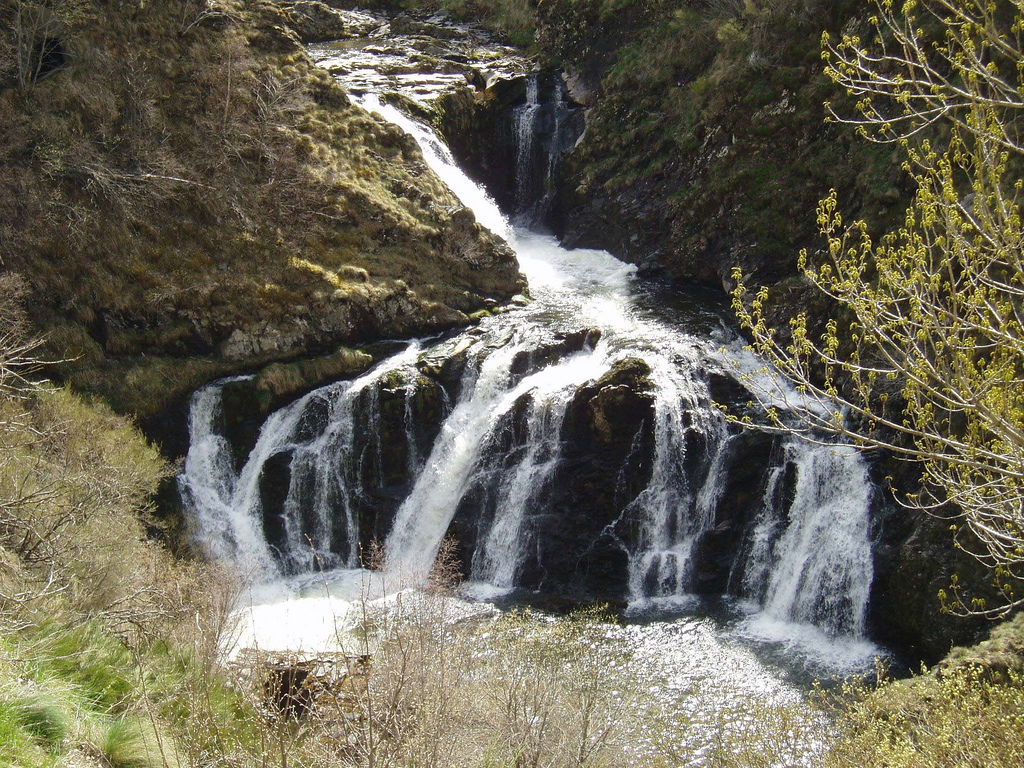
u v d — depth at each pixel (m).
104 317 25.78
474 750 12.81
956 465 10.88
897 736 13.41
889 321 10.37
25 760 9.52
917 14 27.25
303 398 25.75
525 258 33.47
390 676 12.21
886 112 27.50
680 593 22.47
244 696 12.55
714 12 34.47
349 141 31.39
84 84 28.58
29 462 18.83
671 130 33.34
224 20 31.94
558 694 16.66
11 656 11.18
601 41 37.84
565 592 22.69
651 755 16.31
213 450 25.30
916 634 19.75
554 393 24.16
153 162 28.28
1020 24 9.79
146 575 18.23
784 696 18.33
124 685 12.77
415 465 25.03
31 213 26.14
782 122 30.20
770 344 10.68
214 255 27.53
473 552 23.78
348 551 24.69
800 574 21.47
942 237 9.42
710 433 23.25
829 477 21.88
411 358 26.56
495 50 41.22
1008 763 11.62
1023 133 21.25
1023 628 16.95
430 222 30.23
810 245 28.05
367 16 46.34
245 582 22.36
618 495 23.16
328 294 27.33
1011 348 9.36
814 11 30.58
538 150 36.81
